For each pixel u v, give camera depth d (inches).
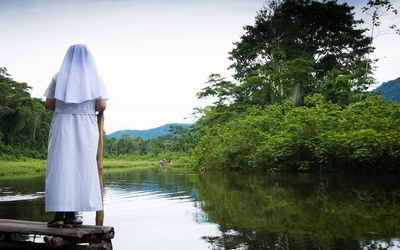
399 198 244.7
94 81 114.7
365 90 940.6
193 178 529.7
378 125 444.8
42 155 1871.3
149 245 150.3
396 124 422.0
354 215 193.2
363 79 904.9
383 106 517.3
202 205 253.1
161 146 2812.5
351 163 460.1
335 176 427.2
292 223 180.4
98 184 114.8
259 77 986.7
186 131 2319.1
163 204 265.7
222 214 214.2
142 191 358.9
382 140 407.2
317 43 1231.5
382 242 140.4
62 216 114.0
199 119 1077.8
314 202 241.3
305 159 526.9
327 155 478.6
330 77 936.9
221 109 1069.1
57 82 112.0
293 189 319.3
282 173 520.7
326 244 140.8
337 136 438.6
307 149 518.6
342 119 515.5
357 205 223.3
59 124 112.4
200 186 392.8
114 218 214.2
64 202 108.7
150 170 964.0
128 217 216.4
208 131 946.1
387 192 275.3
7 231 114.0
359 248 133.8
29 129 1972.2
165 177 580.1
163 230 177.6
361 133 418.9
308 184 354.3
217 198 285.7
